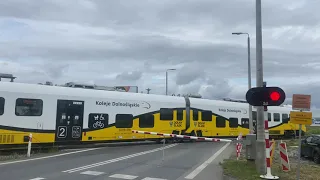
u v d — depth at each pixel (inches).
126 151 716.7
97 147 809.5
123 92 882.8
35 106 699.4
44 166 479.8
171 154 671.8
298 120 373.7
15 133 668.1
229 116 1161.4
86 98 789.2
